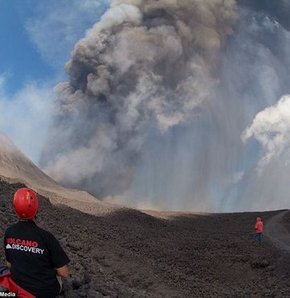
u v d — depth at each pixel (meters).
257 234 39.06
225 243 38.56
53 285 5.72
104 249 24.77
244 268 31.14
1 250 13.16
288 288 27.08
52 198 49.09
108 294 15.71
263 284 28.42
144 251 30.44
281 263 32.00
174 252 32.34
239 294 25.16
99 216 43.97
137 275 22.47
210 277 28.88
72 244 22.00
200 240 39.38
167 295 21.97
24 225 5.79
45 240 5.73
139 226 42.84
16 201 5.80
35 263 5.65
